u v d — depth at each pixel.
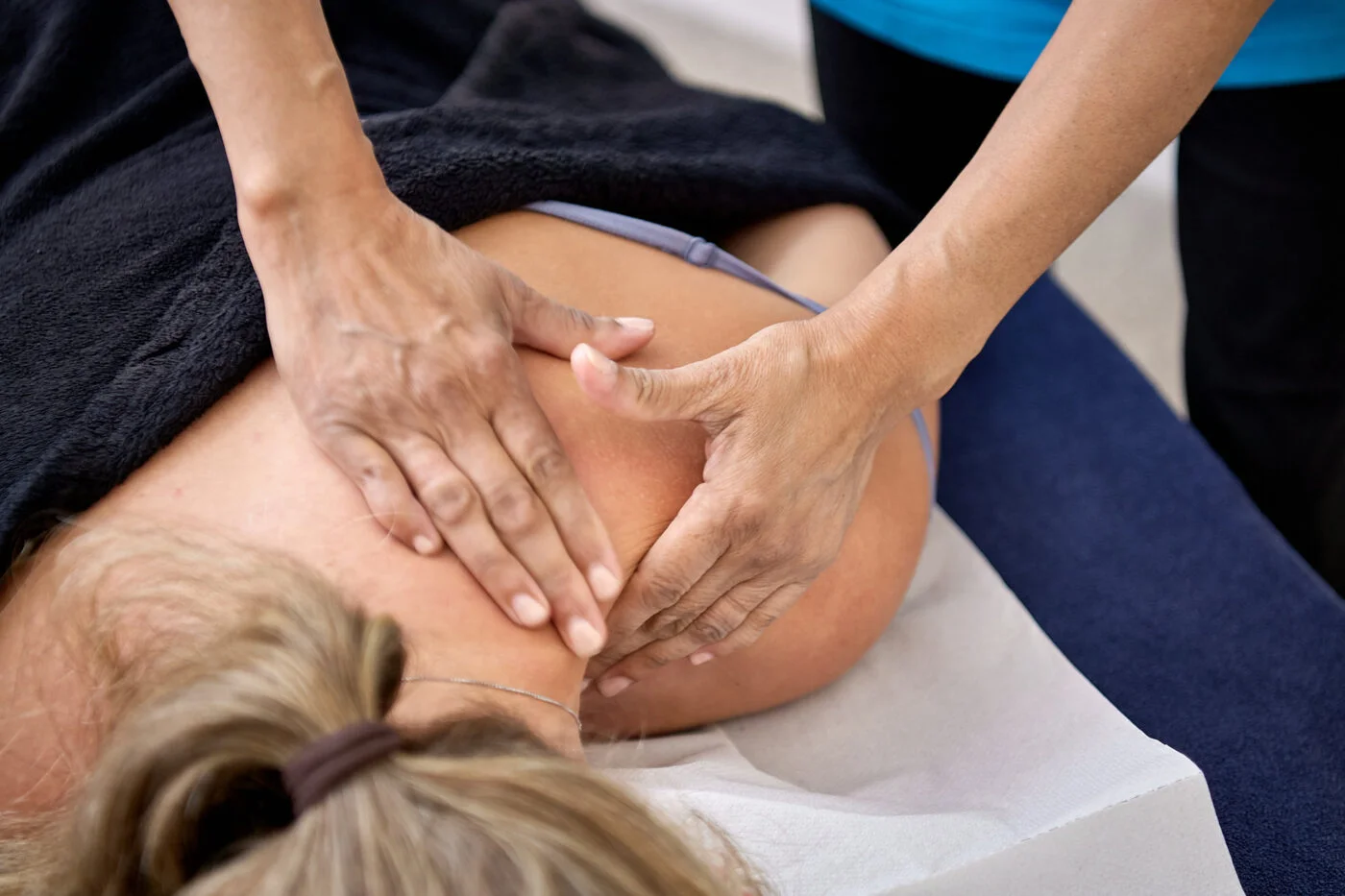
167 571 0.61
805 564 0.78
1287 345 1.17
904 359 0.76
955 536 1.06
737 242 1.07
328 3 1.06
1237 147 1.08
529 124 0.93
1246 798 0.90
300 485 0.70
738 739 0.92
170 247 0.80
